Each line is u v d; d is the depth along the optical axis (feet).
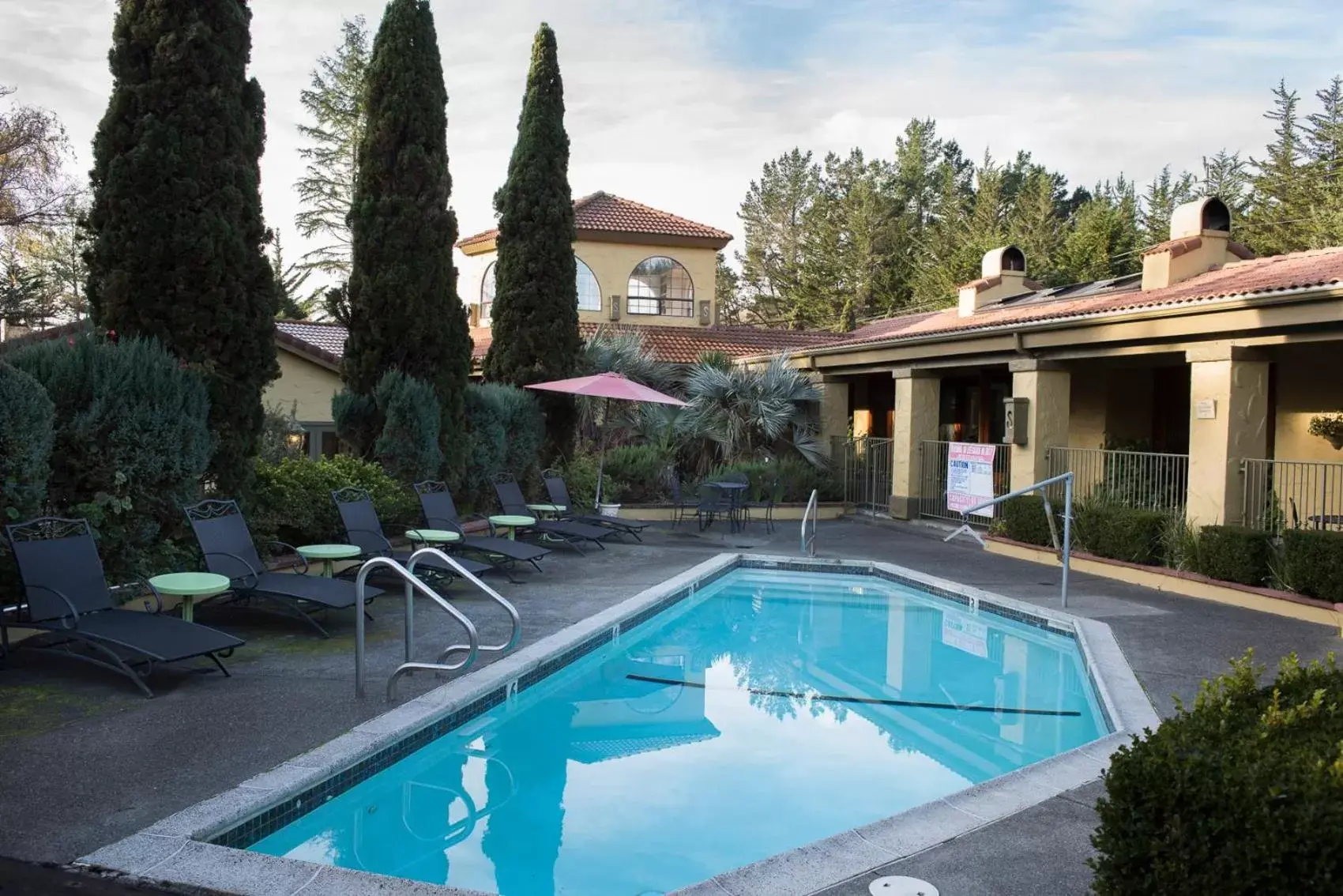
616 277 84.99
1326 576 29.91
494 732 20.98
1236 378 35.65
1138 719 19.44
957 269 138.10
